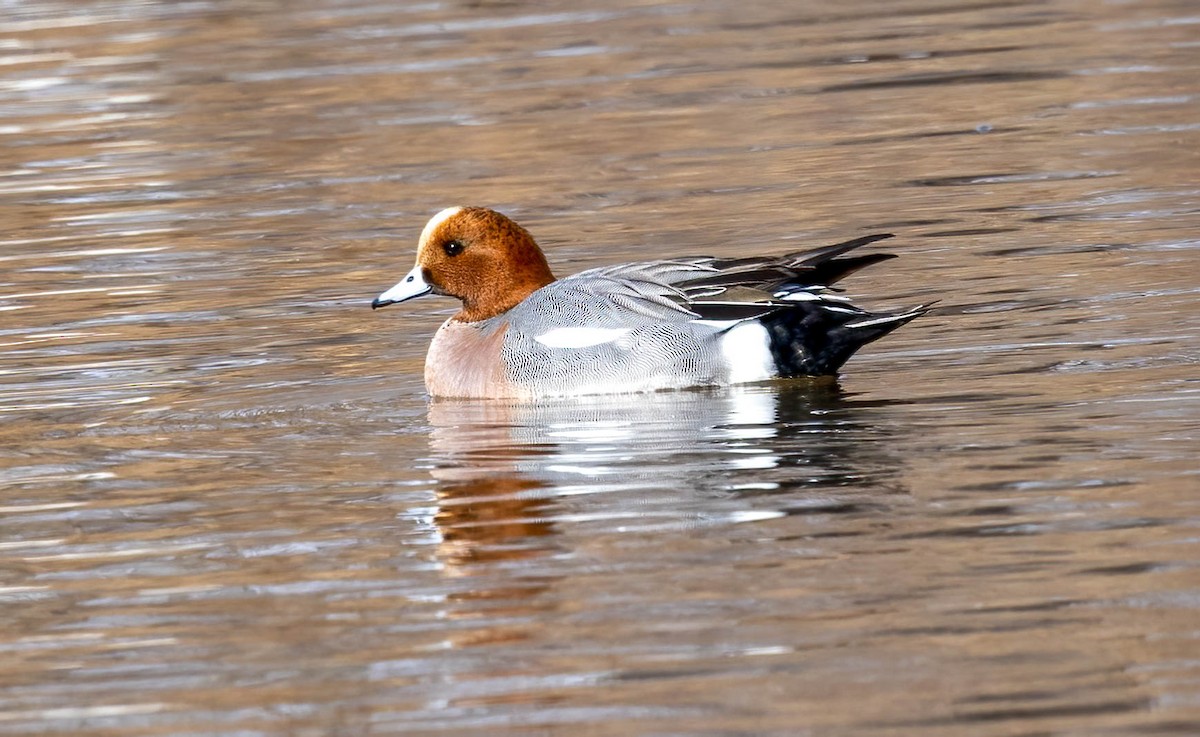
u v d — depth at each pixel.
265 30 29.72
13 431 12.71
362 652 8.58
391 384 13.66
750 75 25.14
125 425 12.75
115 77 26.78
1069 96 22.73
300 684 8.29
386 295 13.79
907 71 24.80
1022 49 25.64
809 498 10.27
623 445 11.59
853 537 9.58
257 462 11.70
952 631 8.36
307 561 9.81
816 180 19.83
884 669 8.04
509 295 13.66
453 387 13.22
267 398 13.35
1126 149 19.95
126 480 11.46
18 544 10.37
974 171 19.66
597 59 26.53
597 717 7.77
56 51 28.78
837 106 23.19
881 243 17.14
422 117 23.61
